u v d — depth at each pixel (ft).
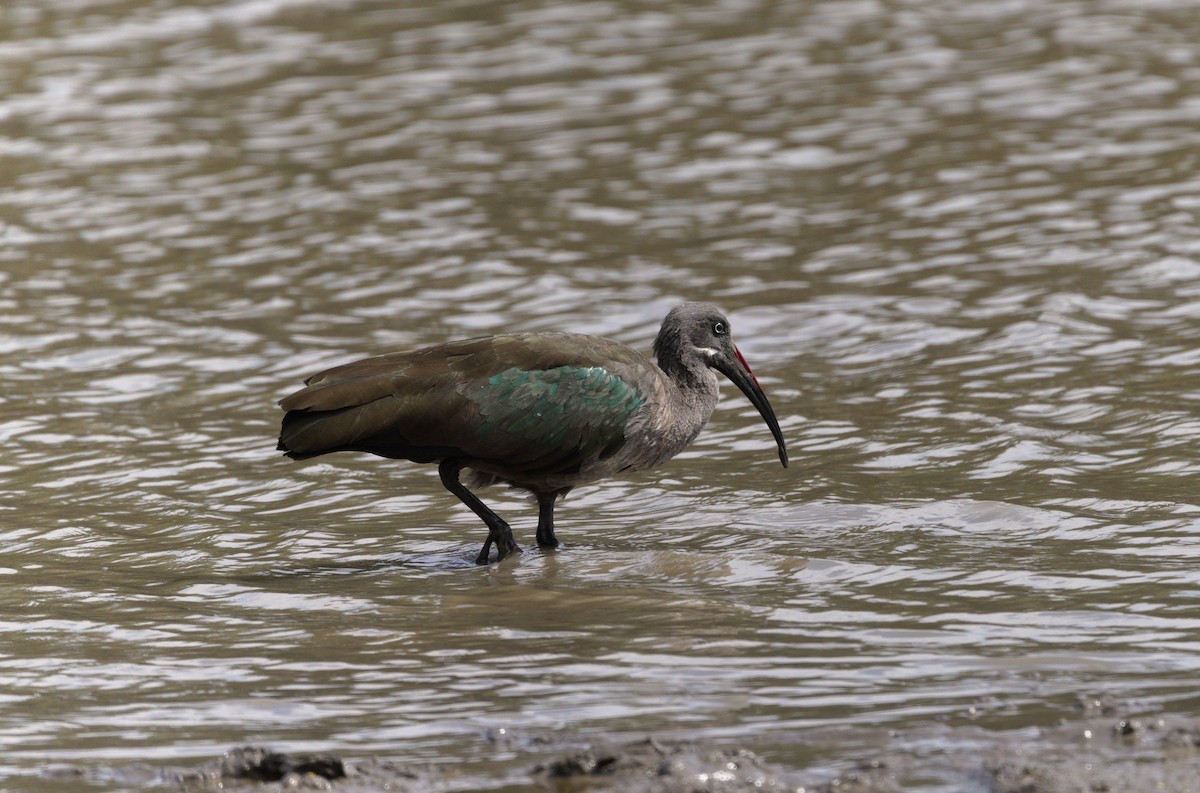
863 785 25.68
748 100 91.76
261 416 53.62
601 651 33.06
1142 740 26.96
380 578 39.32
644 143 85.61
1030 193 75.10
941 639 32.96
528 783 26.30
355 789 26.32
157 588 38.58
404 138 87.51
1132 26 102.53
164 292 66.69
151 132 88.69
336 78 98.27
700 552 40.42
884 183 78.02
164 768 27.55
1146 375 53.06
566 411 40.19
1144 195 73.51
